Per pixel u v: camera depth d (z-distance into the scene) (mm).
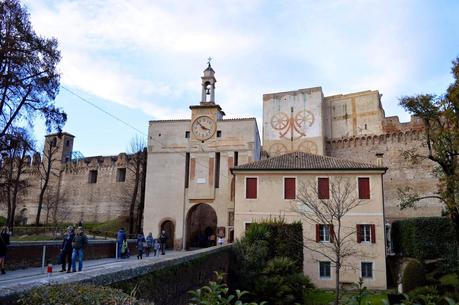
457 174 24953
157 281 12820
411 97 26828
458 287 25219
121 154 64188
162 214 47281
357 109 63594
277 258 27266
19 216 69438
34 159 61562
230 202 45562
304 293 27156
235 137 47438
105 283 9492
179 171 48188
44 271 18312
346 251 29438
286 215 34125
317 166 34906
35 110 29172
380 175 33594
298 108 62312
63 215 66438
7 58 26406
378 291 30594
